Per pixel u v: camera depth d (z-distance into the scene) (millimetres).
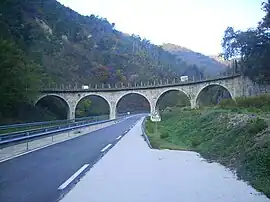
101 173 9148
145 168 10109
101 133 28906
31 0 125375
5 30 60688
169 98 111562
